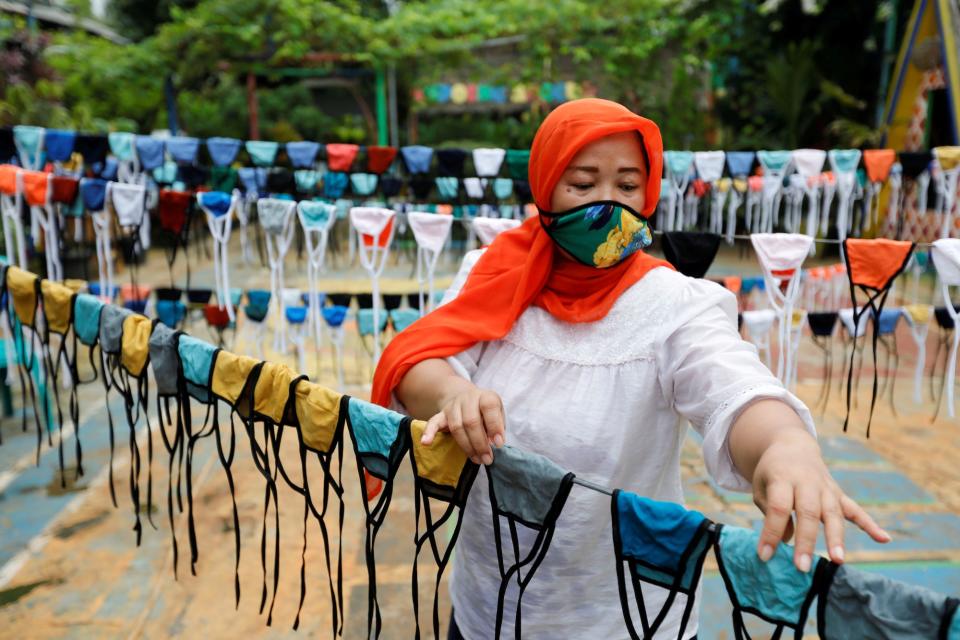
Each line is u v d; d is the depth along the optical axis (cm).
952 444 413
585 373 120
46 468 374
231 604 270
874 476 375
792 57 1095
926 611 73
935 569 293
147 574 287
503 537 127
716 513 343
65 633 254
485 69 1065
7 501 341
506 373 124
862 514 78
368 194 435
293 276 842
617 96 1144
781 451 85
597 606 127
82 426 433
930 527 326
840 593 79
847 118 1122
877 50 1142
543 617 128
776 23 1166
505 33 1045
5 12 1062
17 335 389
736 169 422
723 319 114
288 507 340
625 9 989
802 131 1127
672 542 92
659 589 129
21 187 331
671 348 114
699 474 383
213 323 359
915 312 353
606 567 125
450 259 923
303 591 140
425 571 293
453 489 111
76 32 1089
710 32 1051
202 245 1079
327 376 522
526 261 125
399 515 337
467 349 126
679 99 1127
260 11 959
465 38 1009
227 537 314
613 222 116
